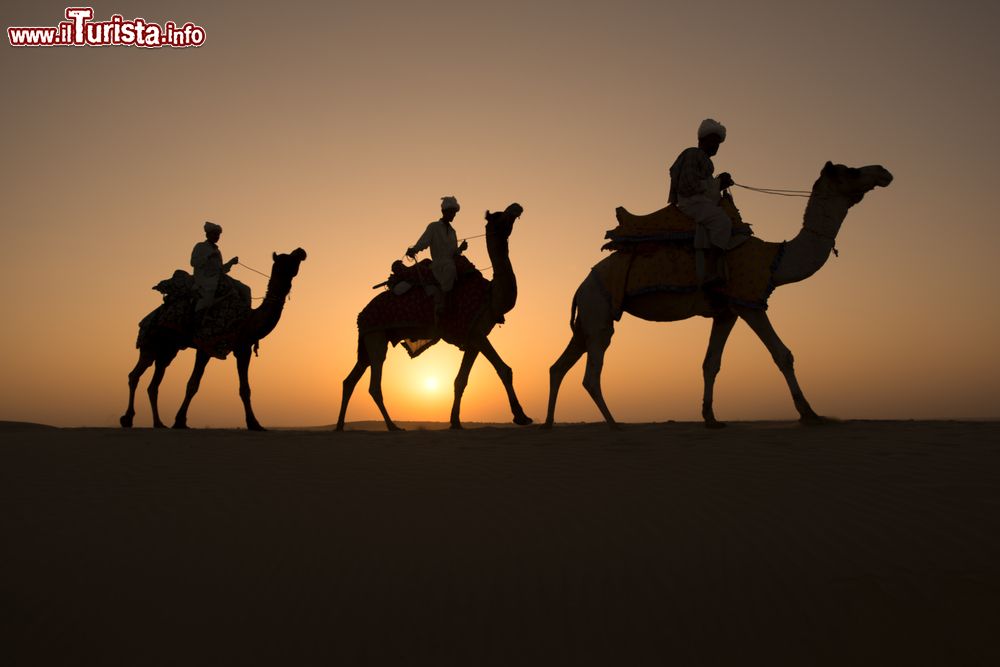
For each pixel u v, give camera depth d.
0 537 6.08
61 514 6.58
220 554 5.74
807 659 4.42
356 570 5.45
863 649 4.45
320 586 5.29
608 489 6.93
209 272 13.68
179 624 4.96
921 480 6.79
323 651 4.71
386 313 12.84
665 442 9.23
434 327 12.71
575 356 11.70
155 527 6.25
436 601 5.06
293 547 5.81
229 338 13.33
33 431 12.28
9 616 5.07
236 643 4.79
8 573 5.52
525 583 5.18
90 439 10.70
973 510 5.92
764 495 6.53
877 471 7.16
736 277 10.41
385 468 8.15
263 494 7.09
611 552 5.51
